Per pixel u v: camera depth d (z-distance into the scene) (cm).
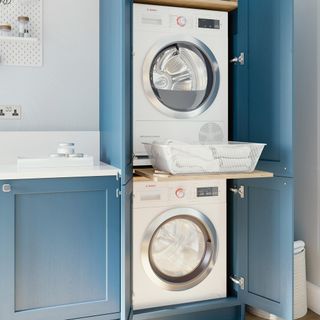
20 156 249
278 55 222
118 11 197
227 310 246
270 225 229
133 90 227
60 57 262
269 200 230
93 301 199
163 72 236
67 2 263
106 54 237
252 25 239
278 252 225
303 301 252
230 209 253
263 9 231
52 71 261
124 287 196
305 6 270
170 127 236
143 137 230
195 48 238
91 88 269
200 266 241
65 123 265
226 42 244
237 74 246
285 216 220
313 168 262
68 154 221
